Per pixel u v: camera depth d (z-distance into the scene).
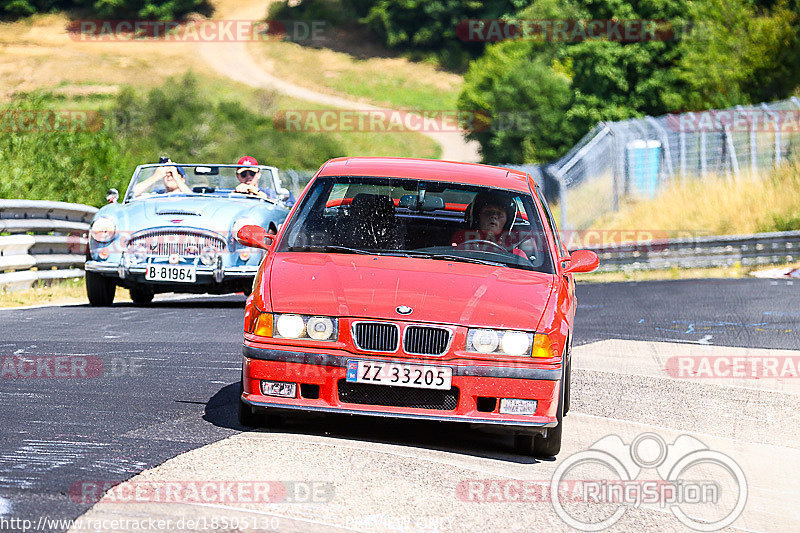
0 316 34.97
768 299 51.31
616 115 146.88
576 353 32.25
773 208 88.56
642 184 97.44
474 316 18.16
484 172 23.27
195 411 20.16
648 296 53.66
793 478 18.50
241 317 37.97
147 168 43.03
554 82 192.75
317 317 18.06
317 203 21.70
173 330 33.00
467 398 17.86
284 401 18.00
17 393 21.19
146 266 38.72
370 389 17.95
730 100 134.50
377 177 22.14
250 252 38.81
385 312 17.95
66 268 51.12
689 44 140.25
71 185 68.25
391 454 17.53
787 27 134.00
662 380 28.00
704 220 89.12
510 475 17.06
